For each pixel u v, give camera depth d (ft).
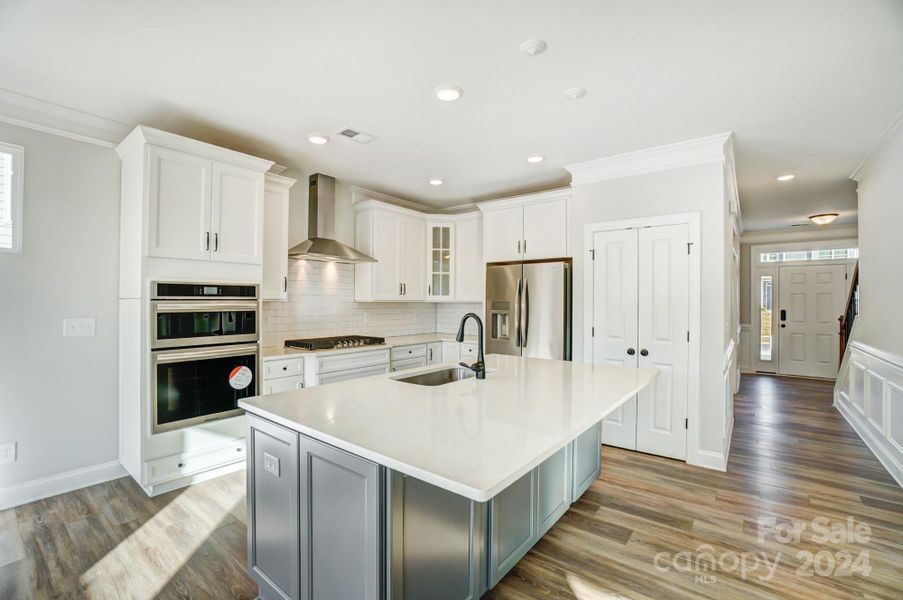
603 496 8.96
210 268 9.52
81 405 9.19
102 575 6.33
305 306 13.69
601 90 7.97
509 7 5.68
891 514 8.25
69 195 8.98
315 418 5.10
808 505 8.59
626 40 6.41
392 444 4.19
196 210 9.24
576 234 12.57
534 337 13.38
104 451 9.51
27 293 8.52
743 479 9.84
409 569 4.43
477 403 5.78
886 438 10.73
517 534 6.43
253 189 10.27
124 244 9.45
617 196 11.84
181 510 8.23
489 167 12.67
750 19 5.88
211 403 9.48
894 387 10.16
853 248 21.66
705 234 10.54
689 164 10.71
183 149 9.03
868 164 11.93
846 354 16.17
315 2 5.61
